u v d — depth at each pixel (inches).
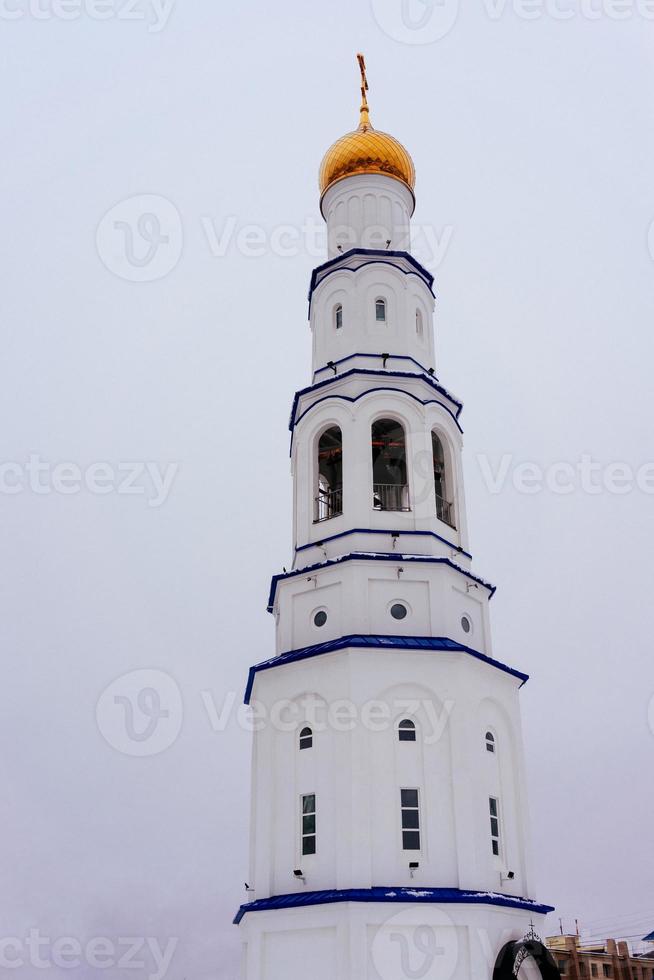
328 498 1288.1
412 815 993.5
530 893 1044.5
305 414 1269.7
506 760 1102.4
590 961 2214.6
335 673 1049.5
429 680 1047.0
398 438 1258.0
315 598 1141.7
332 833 986.7
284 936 965.2
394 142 1451.8
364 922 916.0
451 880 964.6
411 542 1155.3
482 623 1180.5
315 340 1362.0
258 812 1056.2
